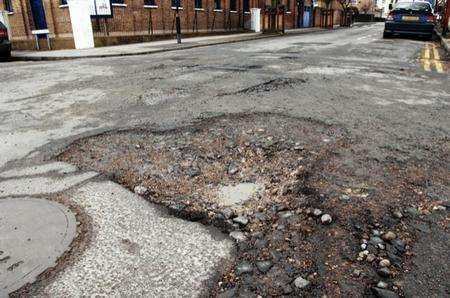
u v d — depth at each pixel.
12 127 4.82
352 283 2.01
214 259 2.24
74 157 3.80
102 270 2.14
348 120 4.71
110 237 2.45
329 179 3.16
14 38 20.20
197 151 3.84
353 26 42.59
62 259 2.22
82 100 6.13
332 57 10.73
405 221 2.57
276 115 4.92
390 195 2.91
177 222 2.64
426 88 6.60
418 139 4.08
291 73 8.07
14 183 3.25
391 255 2.22
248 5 29.19
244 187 3.12
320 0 41.31
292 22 35.34
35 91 6.97
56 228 2.52
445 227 2.51
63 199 2.96
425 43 15.51
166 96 6.16
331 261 2.18
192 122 4.72
